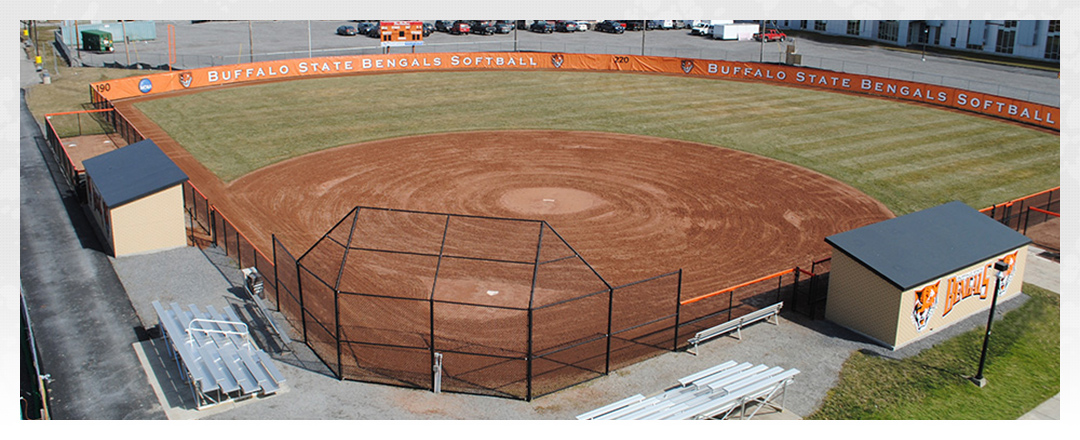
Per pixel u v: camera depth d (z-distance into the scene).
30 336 21.77
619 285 26.64
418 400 19.91
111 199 28.14
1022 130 48.91
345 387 20.47
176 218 29.25
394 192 36.06
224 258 28.62
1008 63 77.06
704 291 26.41
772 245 30.55
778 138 47.16
